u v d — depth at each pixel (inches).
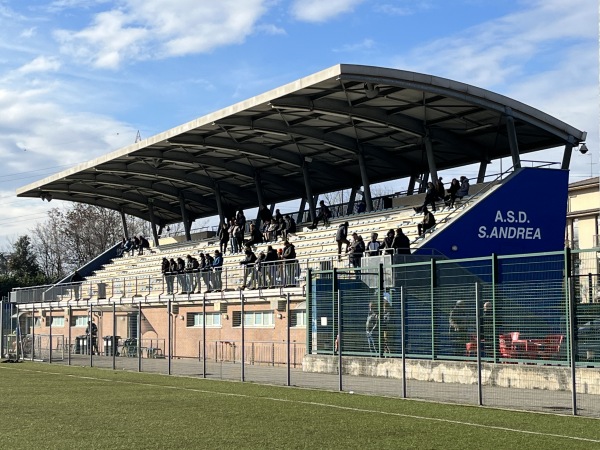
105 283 1942.7
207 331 1569.9
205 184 2097.7
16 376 1133.7
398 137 1615.4
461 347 923.4
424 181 1776.6
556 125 1419.8
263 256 1460.4
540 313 842.2
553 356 828.6
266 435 553.6
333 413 674.2
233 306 1494.8
